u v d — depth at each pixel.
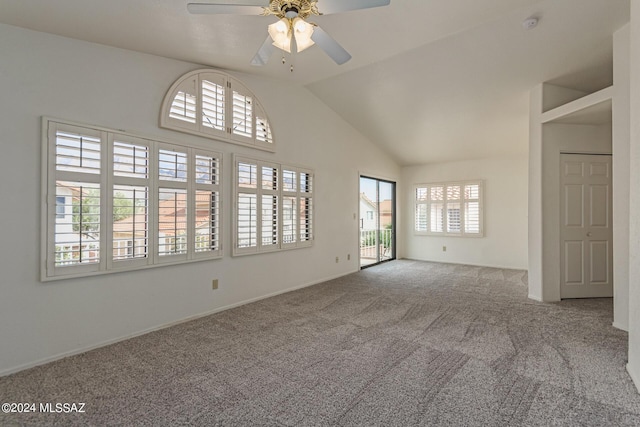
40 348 2.31
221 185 3.57
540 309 3.57
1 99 2.16
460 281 5.07
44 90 2.33
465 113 4.81
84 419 1.69
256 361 2.34
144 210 2.89
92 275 2.56
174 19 2.22
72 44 2.47
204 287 3.42
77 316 2.50
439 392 1.92
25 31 2.26
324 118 5.20
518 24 2.94
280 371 2.19
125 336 2.78
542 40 3.14
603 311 3.49
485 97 4.32
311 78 4.00
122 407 1.79
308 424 1.64
